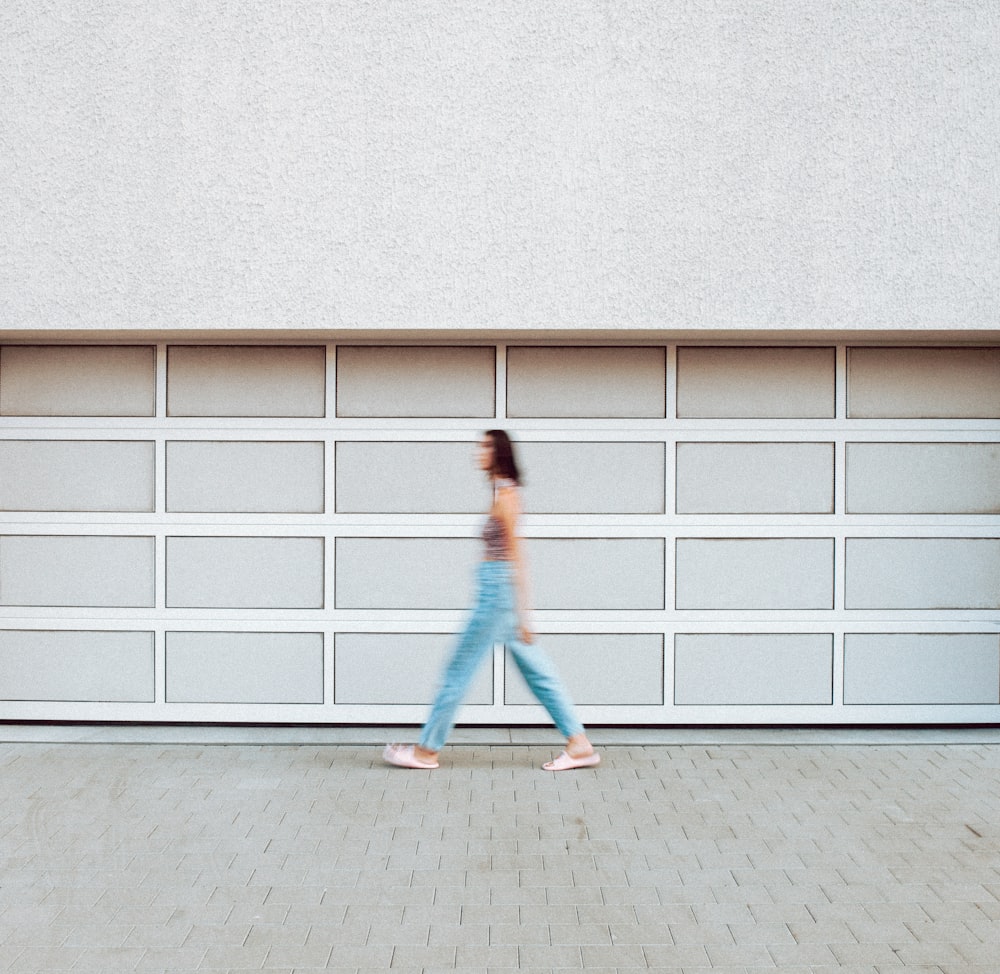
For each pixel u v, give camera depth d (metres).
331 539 5.21
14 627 5.25
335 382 5.18
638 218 4.69
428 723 4.55
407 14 4.64
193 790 4.32
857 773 4.58
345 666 5.23
